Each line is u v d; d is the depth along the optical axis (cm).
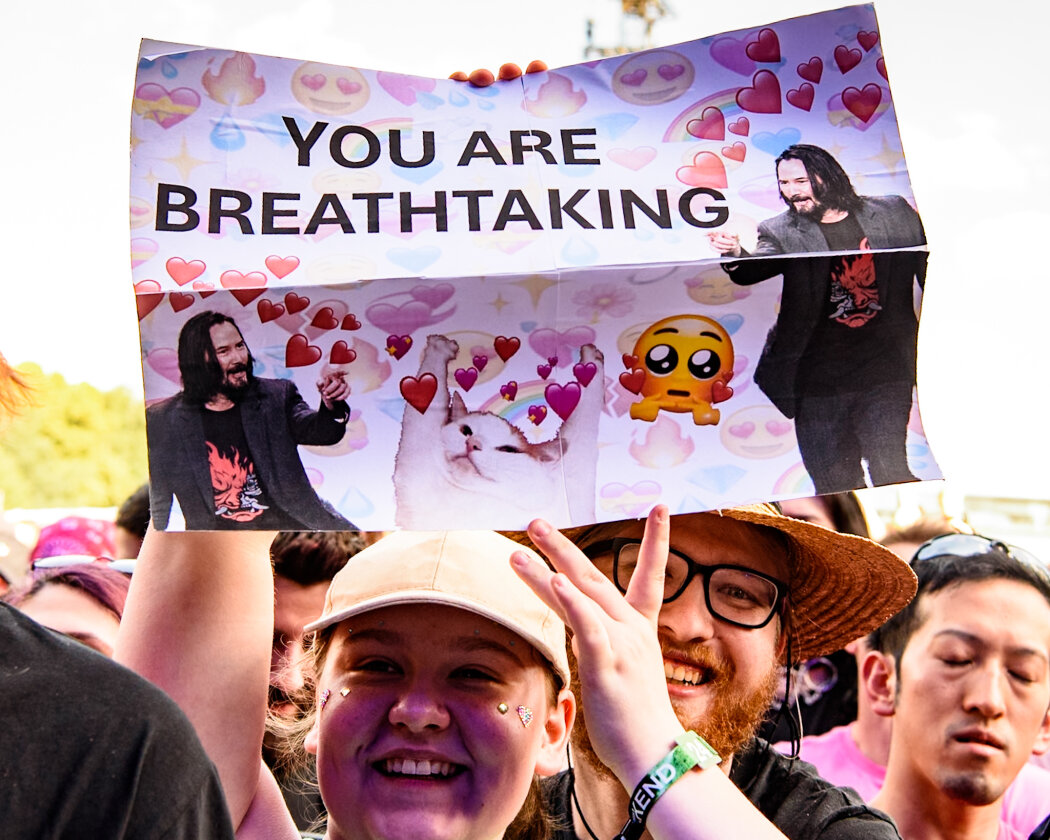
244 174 162
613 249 163
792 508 300
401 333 159
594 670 151
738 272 164
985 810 266
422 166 167
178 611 176
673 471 162
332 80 169
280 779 227
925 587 276
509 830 182
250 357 156
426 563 164
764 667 194
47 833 100
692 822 143
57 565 290
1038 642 265
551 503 159
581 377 162
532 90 174
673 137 172
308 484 154
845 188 170
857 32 175
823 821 202
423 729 153
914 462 164
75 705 106
